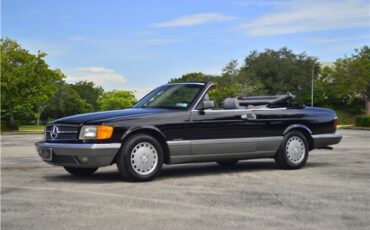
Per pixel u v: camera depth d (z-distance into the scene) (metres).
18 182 8.42
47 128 8.88
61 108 82.25
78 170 9.27
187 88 9.33
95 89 116.69
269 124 9.72
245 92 63.38
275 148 9.84
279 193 7.20
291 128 9.98
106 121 8.21
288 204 6.41
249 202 6.54
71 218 5.66
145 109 8.97
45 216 5.77
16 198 6.89
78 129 8.31
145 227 5.24
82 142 8.22
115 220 5.55
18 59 39.66
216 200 6.68
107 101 91.06
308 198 6.81
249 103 10.34
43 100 41.34
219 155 9.18
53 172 9.91
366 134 28.58
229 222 5.46
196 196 6.98
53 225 5.34
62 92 81.19
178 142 8.70
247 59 87.38
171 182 8.29
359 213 5.90
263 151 9.70
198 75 67.94
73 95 84.12
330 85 69.62
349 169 10.08
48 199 6.80
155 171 8.45
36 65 40.25
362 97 61.59
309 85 81.00
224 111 9.22
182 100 9.10
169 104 9.16
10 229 5.19
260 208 6.17
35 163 11.86
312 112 10.36
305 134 10.27
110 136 8.16
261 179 8.62
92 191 7.43
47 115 84.88
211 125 9.03
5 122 40.59
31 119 74.00
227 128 9.20
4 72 38.88
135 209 6.12
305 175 9.14
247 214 5.84
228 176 9.02
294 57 84.06
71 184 8.15
